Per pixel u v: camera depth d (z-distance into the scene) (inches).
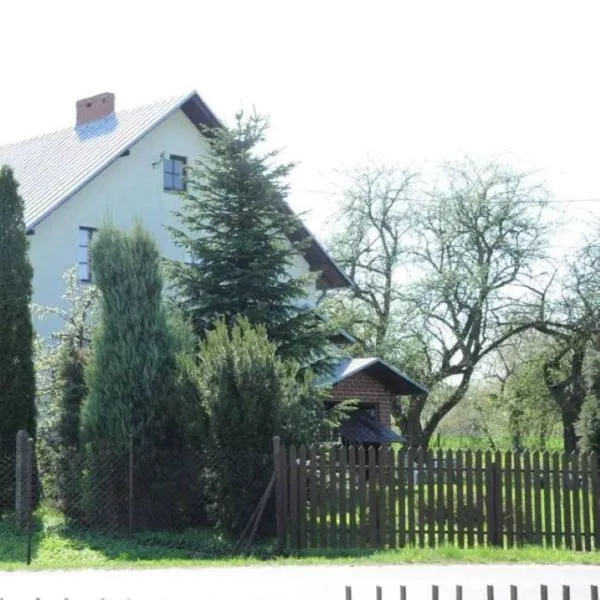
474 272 1612.9
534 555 593.0
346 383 1123.9
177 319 734.5
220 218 815.7
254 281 801.6
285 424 657.0
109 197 1199.6
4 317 732.7
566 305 1592.0
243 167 812.6
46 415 800.3
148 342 695.7
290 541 619.8
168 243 1245.7
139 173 1233.4
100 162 1164.5
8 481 689.0
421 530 634.2
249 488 634.8
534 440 1635.1
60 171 1225.4
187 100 1274.6
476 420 1867.6
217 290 804.6
